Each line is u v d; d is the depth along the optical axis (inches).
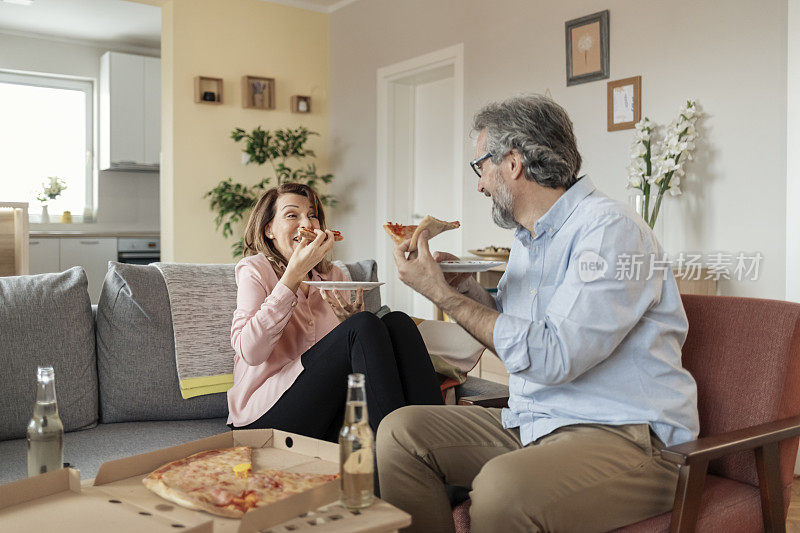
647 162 131.7
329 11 238.7
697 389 63.5
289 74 232.2
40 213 276.4
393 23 209.9
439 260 68.3
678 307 58.6
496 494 50.3
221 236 222.4
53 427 49.3
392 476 60.0
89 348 79.1
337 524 40.1
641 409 56.2
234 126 222.8
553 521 50.1
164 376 81.2
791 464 61.3
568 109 157.5
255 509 38.2
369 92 221.1
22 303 75.9
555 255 60.7
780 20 118.7
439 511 59.9
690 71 133.0
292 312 76.8
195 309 84.0
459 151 187.2
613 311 53.3
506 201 61.9
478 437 61.8
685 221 134.0
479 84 180.9
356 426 42.8
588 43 151.6
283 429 73.2
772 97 120.2
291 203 84.9
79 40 275.7
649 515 55.6
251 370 78.2
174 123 212.8
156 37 273.1
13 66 265.7
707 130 130.2
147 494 45.8
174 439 74.8
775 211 120.2
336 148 237.9
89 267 258.2
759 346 61.4
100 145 282.7
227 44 220.5
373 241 222.7
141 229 292.7
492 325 55.6
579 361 53.1
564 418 58.6
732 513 56.6
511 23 170.9
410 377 73.6
